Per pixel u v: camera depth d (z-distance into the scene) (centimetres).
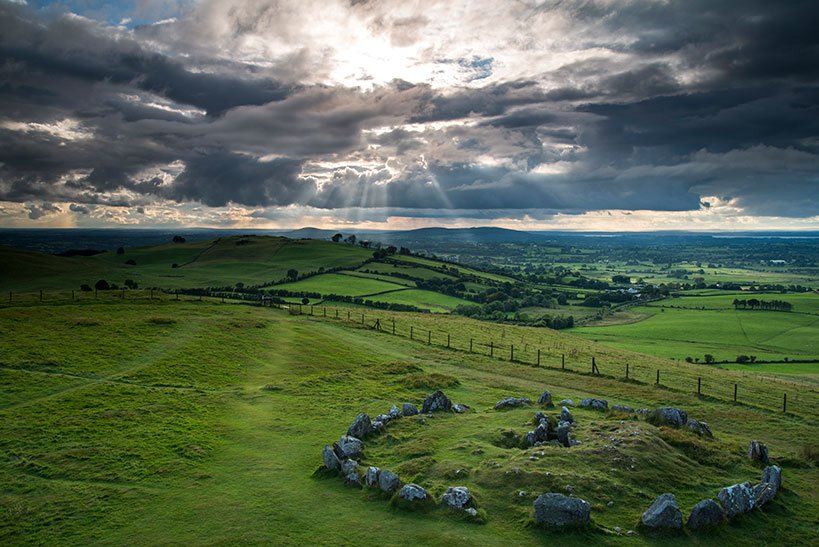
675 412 4175
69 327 7606
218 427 4241
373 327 10531
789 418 5284
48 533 2661
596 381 6925
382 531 2591
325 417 4603
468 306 19875
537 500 2631
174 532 2636
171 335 7825
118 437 3944
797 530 2692
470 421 4284
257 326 9088
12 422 4209
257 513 2806
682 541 2520
